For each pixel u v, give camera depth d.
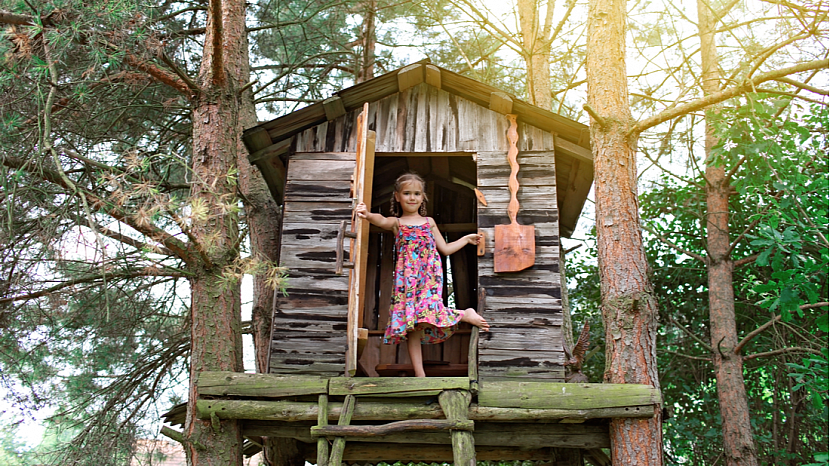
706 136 7.74
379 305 5.99
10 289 4.92
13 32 4.41
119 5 4.40
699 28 7.83
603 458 5.57
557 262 4.83
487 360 4.59
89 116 6.17
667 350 7.97
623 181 4.87
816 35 4.50
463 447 3.97
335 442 4.08
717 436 8.12
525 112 5.20
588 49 5.43
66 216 4.26
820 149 6.13
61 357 6.82
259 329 7.16
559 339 4.63
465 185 6.38
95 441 6.68
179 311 7.46
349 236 4.09
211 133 5.21
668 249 8.68
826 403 7.81
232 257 4.89
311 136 5.32
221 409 4.32
